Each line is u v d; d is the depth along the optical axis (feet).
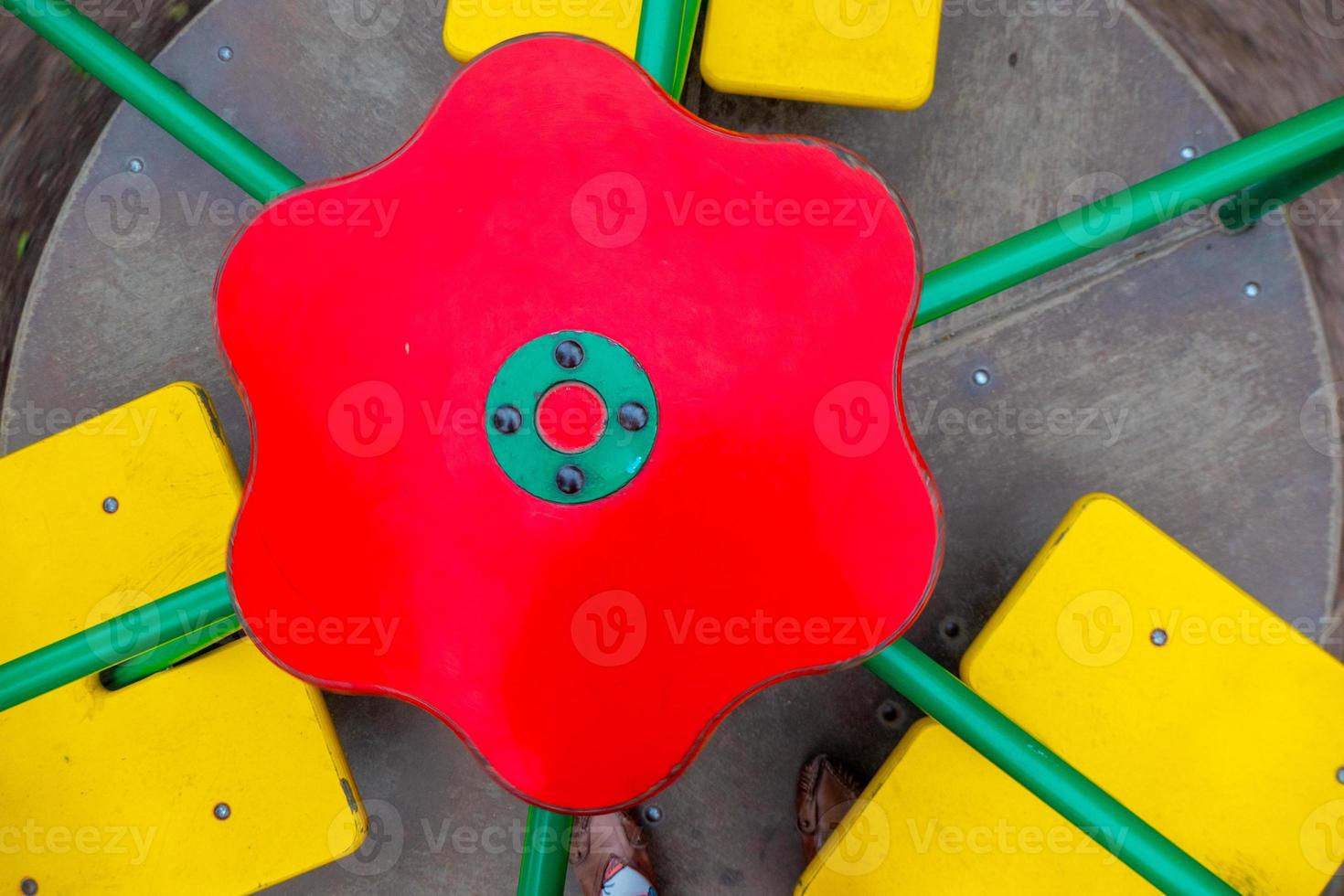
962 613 8.55
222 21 9.04
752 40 6.77
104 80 5.32
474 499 4.41
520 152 4.47
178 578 6.70
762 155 4.46
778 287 4.44
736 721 8.64
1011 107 8.81
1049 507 8.60
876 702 8.55
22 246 8.95
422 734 8.59
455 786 8.55
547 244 4.47
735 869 8.56
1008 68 8.84
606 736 4.28
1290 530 8.58
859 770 8.51
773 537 4.39
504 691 4.30
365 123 8.96
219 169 5.37
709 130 4.47
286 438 4.40
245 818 6.51
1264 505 8.59
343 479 4.40
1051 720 6.38
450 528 4.40
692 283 4.46
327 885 8.55
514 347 4.44
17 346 8.89
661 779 4.25
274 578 4.33
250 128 8.97
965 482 8.64
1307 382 8.63
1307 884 6.24
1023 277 4.97
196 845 6.50
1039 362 8.69
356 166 8.95
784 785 8.57
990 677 6.42
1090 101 8.80
